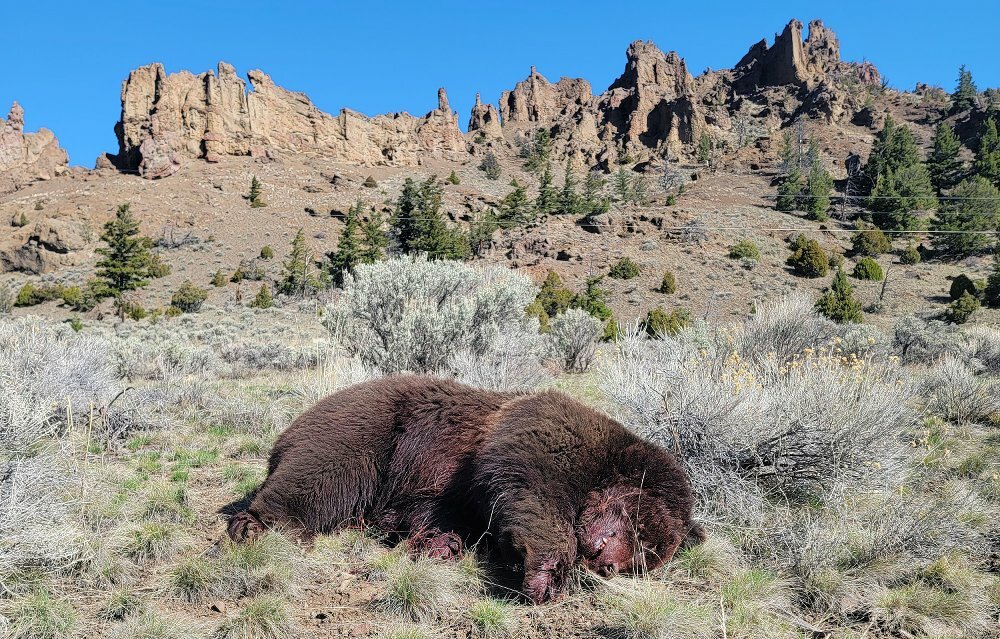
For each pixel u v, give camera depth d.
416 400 4.31
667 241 69.50
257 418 8.00
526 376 10.93
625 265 60.00
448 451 4.12
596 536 3.69
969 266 62.34
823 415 5.14
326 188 100.31
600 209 81.56
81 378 7.95
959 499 4.89
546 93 185.25
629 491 3.76
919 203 77.50
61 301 59.31
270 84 112.69
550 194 93.25
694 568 3.96
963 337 22.42
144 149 97.62
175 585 3.58
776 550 4.16
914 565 4.00
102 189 91.88
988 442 7.29
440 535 4.01
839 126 144.38
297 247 66.06
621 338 7.90
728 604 3.56
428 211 76.00
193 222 82.81
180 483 5.51
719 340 9.09
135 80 104.06
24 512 3.81
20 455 4.66
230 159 104.69
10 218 85.94
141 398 8.30
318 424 4.30
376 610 3.47
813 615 3.61
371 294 12.34
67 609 3.24
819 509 4.95
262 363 17.27
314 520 4.12
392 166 121.31
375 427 4.25
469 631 3.33
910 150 94.12
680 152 137.88
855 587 3.77
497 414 4.14
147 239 67.19
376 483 4.25
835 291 47.06
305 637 3.22
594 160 142.38
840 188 96.31
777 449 5.07
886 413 5.36
